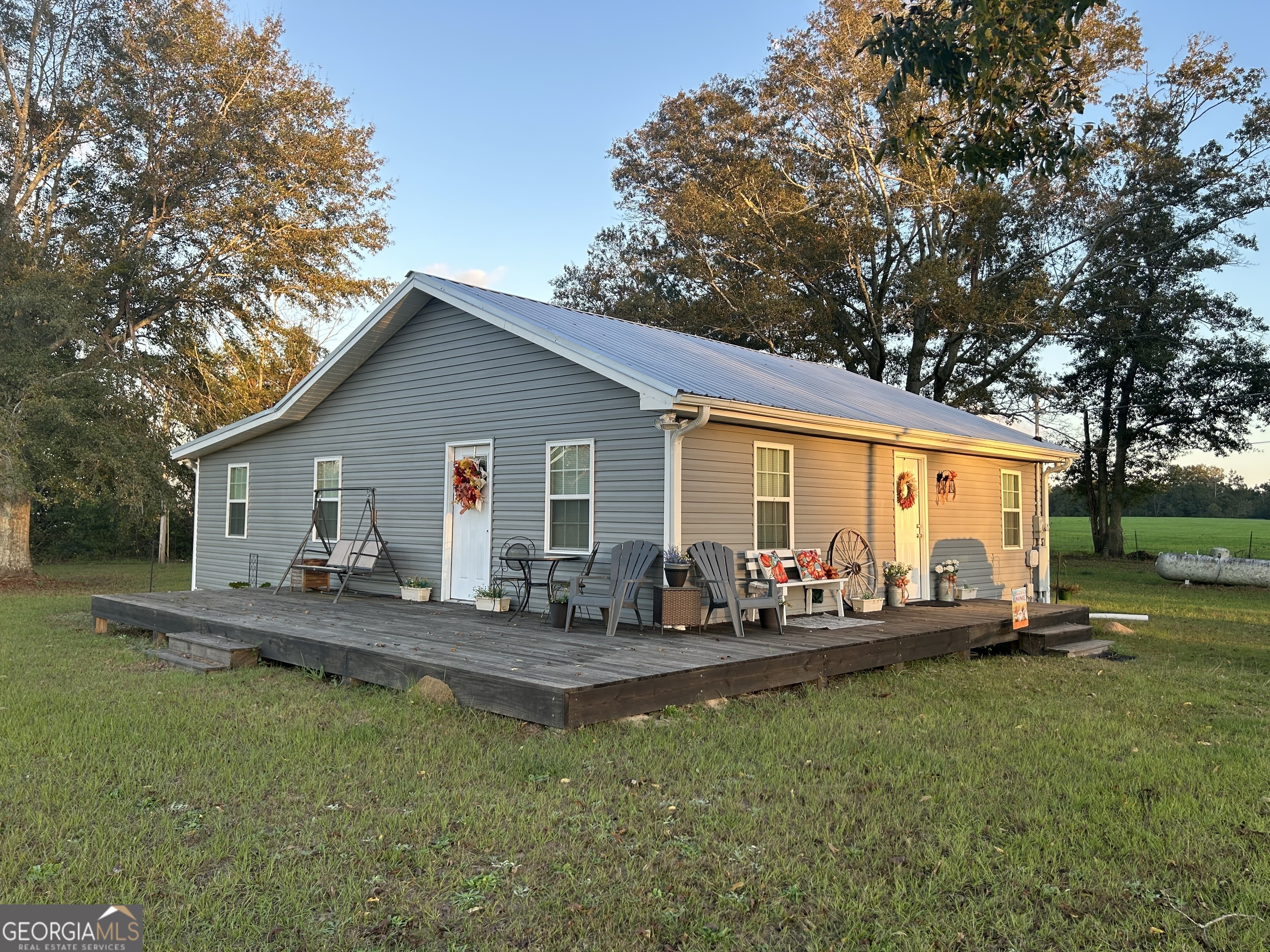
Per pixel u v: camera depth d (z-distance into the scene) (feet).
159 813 14.19
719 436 30.91
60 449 56.59
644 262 100.83
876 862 12.64
